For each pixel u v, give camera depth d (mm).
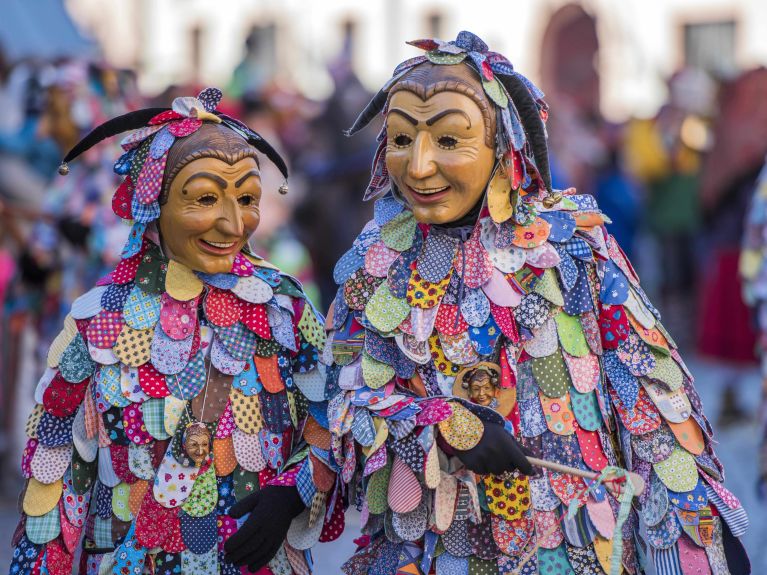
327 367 5379
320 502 5367
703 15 30500
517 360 5047
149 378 5348
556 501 5004
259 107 16328
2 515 9695
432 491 5027
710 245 13297
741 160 13109
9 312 10062
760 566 8305
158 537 5305
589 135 18359
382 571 5156
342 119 15703
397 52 33656
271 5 35125
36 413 5406
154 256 5422
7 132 11086
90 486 5438
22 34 15883
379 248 5176
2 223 9719
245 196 5250
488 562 5020
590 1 31188
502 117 4867
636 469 5113
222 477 5391
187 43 36969
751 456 11594
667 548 5027
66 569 5375
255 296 5438
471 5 32562
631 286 5148
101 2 37219
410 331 5031
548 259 5008
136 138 5332
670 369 5070
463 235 5133
